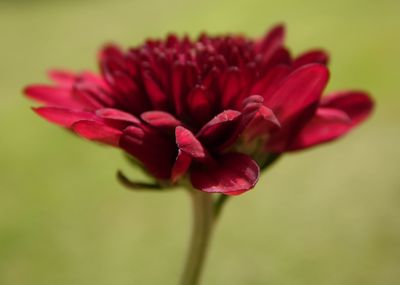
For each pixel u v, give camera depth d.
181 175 0.10
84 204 0.32
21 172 0.35
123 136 0.10
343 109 0.11
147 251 0.29
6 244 0.29
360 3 0.57
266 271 0.27
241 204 0.31
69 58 0.57
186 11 0.66
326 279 0.26
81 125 0.10
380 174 0.33
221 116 0.10
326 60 0.11
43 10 0.75
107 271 0.27
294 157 0.35
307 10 0.58
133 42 0.59
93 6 0.75
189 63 0.10
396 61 0.43
